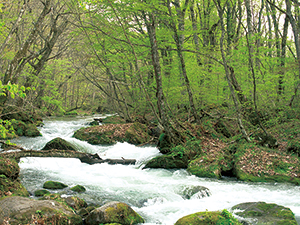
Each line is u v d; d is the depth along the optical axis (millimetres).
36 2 16859
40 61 16625
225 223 4293
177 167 9297
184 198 6379
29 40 12656
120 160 10031
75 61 17734
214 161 8977
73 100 36656
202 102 15414
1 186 5375
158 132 14117
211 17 18891
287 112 12469
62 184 6859
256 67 12922
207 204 5852
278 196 6363
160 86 10070
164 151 10602
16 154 7617
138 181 7832
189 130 11422
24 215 4066
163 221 4930
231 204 5793
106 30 13023
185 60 13961
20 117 14281
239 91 12516
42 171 8461
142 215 5234
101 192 6641
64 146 11094
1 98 13625
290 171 7781
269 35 18844
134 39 13578
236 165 8578
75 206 5258
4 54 14047
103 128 14359
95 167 9297
